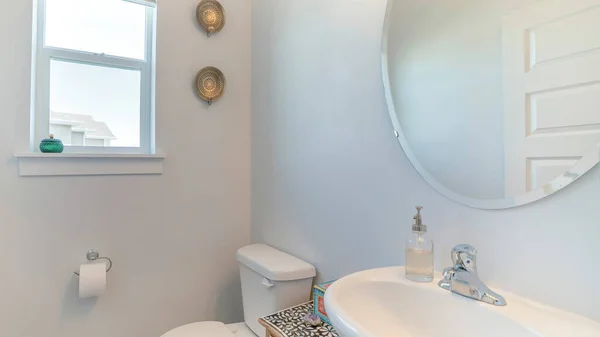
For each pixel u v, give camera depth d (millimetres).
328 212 1340
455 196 877
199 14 1825
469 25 851
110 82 1711
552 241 691
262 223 1847
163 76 1744
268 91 1796
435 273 901
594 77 629
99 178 1600
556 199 686
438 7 931
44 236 1491
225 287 1917
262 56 1859
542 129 704
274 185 1729
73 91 1628
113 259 1630
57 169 1506
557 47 682
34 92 1525
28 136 1468
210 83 1865
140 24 1779
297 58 1541
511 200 755
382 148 1098
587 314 637
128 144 1751
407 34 1016
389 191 1072
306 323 1148
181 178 1794
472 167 838
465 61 858
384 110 1089
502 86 776
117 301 1640
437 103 924
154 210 1724
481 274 822
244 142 1983
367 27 1157
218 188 1899
